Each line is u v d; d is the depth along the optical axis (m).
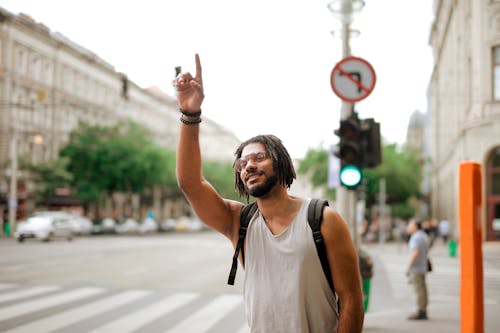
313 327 2.33
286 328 2.31
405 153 45.03
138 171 46.22
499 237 26.06
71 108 50.16
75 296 11.37
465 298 4.49
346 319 2.34
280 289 2.33
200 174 2.56
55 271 16.16
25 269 16.58
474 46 26.75
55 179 39.78
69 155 44.94
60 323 8.49
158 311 9.73
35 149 44.34
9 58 41.00
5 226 38.41
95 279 14.38
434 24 46.22
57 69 48.03
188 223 67.69
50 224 32.84
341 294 2.37
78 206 49.75
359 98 7.98
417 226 9.13
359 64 7.98
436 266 19.44
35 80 44.62
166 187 59.97
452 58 35.31
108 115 57.16
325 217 2.35
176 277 15.23
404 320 8.75
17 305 10.15
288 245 2.34
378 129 7.96
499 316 9.15
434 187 50.28
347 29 9.30
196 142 2.51
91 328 8.16
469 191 4.47
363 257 8.88
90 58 53.25
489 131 26.03
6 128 40.47
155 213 69.75
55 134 47.19
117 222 51.78
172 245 33.19
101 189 46.00
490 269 17.94
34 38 44.44
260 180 2.38
